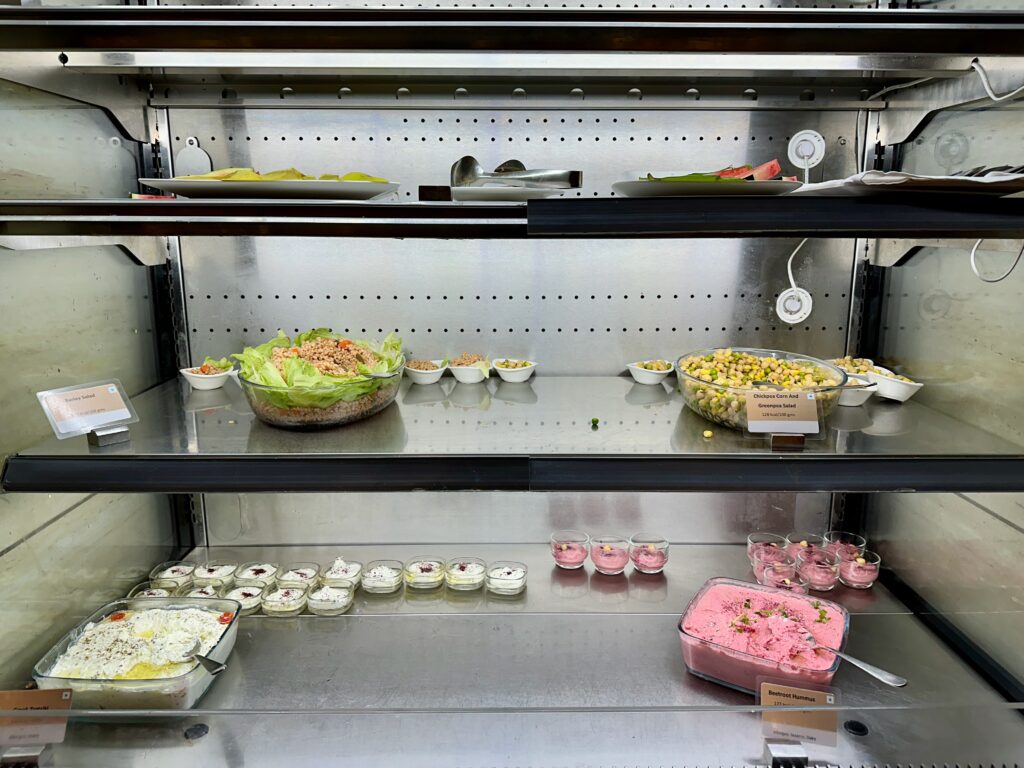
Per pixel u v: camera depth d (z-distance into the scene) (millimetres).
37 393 1197
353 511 1795
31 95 1195
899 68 1275
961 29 1070
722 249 1641
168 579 1608
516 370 1624
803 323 1684
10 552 1231
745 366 1407
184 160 1560
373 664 1460
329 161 1587
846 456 1181
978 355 1350
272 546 1807
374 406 1374
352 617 1603
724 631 1421
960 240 1383
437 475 1160
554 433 1293
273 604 1584
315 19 1064
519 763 1256
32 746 1245
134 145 1533
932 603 1587
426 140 1583
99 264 1425
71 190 1317
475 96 1546
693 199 1120
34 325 1241
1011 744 1278
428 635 1544
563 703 1354
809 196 1114
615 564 1707
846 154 1599
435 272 1651
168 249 1623
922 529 1623
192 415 1396
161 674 1313
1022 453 1192
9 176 1145
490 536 1822
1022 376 1235
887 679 1387
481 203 1123
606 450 1202
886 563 1762
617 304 1671
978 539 1438
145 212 1137
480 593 1681
